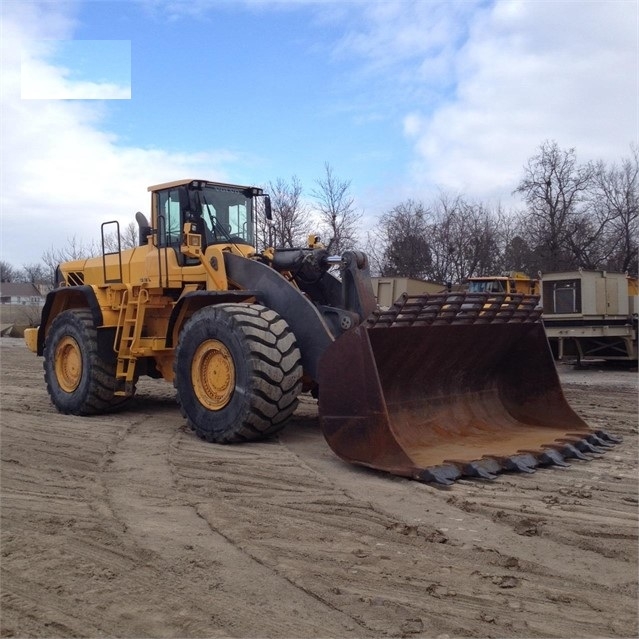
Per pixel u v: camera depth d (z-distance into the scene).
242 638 3.14
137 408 10.01
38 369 16.92
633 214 27.83
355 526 4.55
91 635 3.20
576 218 28.36
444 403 6.99
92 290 9.16
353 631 3.19
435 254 28.52
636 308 15.66
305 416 8.87
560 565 3.92
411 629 3.20
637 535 4.35
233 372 7.00
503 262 28.42
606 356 15.95
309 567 3.89
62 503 5.18
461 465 5.69
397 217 28.86
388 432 5.75
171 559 4.04
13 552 4.20
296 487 5.48
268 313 7.03
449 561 3.98
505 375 7.57
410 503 5.02
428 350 6.53
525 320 7.18
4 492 5.50
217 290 7.72
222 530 4.49
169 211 8.52
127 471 6.12
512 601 3.48
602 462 6.25
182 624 3.28
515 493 5.25
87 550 4.21
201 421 7.30
